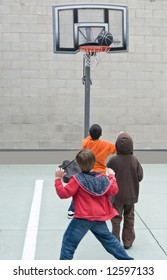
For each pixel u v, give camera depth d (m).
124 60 12.18
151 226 5.64
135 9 12.09
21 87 12.08
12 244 4.87
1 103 12.08
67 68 12.11
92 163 3.76
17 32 11.91
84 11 11.50
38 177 9.12
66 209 6.49
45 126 12.27
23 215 6.14
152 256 4.50
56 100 12.19
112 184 3.78
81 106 12.26
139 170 4.54
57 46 10.90
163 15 12.16
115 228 4.53
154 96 12.37
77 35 10.88
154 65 12.27
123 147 4.50
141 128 12.44
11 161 11.18
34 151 12.12
